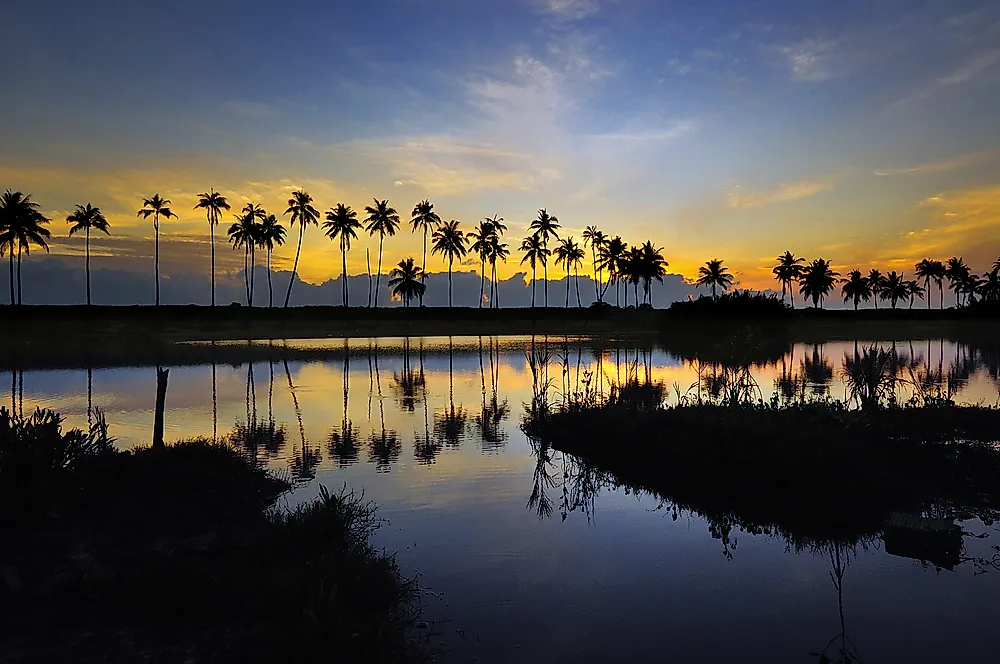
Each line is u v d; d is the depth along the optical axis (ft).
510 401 64.18
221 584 19.48
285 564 21.71
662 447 37.81
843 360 106.93
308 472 36.11
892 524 24.94
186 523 25.67
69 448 29.81
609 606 19.93
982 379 76.13
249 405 61.77
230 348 144.87
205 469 32.60
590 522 27.78
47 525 24.16
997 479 32.07
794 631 18.31
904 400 55.11
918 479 32.53
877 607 19.81
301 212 245.65
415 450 41.88
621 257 285.43
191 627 17.24
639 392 66.54
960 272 374.84
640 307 252.62
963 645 17.43
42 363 108.68
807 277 345.92
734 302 215.31
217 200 251.39
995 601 20.12
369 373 93.30
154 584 19.21
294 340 175.94
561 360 110.93
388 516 28.58
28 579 19.27
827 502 29.81
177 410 58.49
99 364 107.14
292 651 15.46
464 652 17.03
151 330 190.90
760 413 41.52
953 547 23.84
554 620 19.02
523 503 30.55
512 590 21.11
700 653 17.08
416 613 19.34
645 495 31.83
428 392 71.41
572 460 38.93
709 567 23.03
